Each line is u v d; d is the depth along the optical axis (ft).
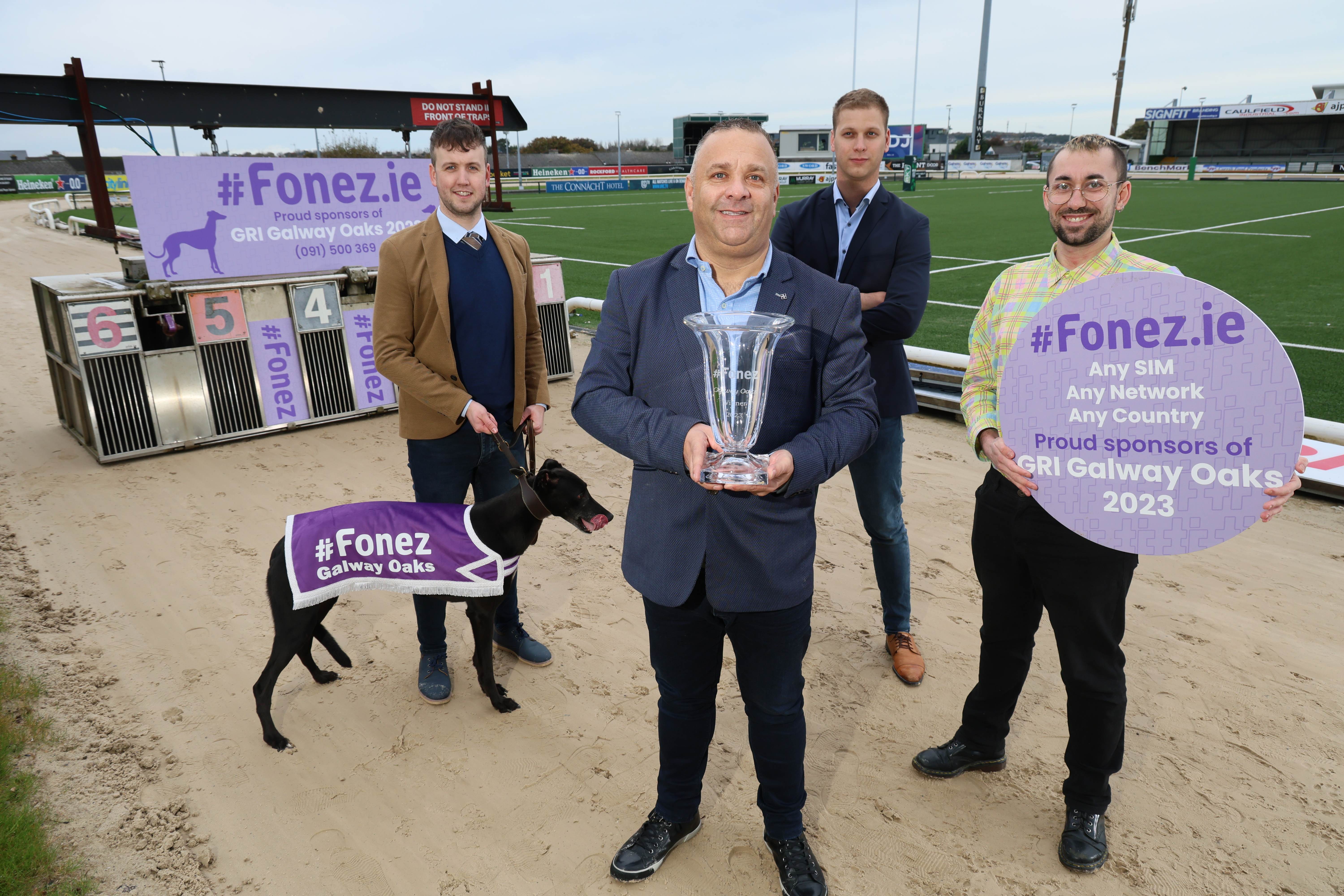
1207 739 8.57
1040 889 6.70
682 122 180.45
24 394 22.44
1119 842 7.19
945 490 15.80
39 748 8.27
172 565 12.51
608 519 8.00
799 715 6.13
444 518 8.13
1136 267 6.07
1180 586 11.84
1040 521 6.32
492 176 130.41
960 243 58.03
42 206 86.99
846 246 9.28
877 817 7.52
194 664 9.94
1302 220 70.54
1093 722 6.54
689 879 6.79
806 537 5.65
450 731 8.79
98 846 7.03
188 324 17.66
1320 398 20.29
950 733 8.77
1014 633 7.17
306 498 15.30
